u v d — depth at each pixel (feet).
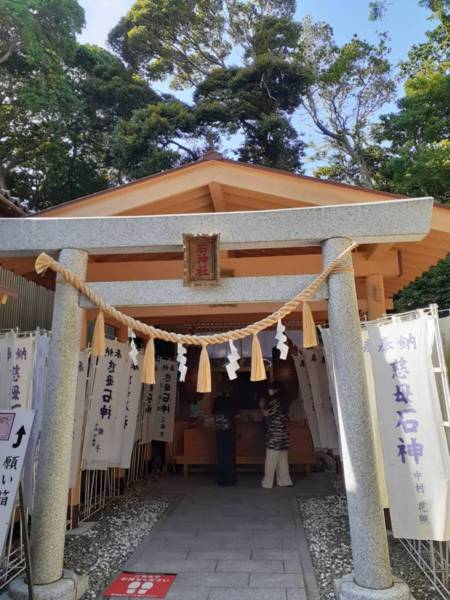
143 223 12.43
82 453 16.65
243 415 27.78
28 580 10.27
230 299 12.15
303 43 68.54
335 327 11.61
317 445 21.26
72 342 12.16
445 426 11.00
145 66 71.10
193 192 15.89
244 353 28.68
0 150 56.03
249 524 16.93
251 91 59.77
